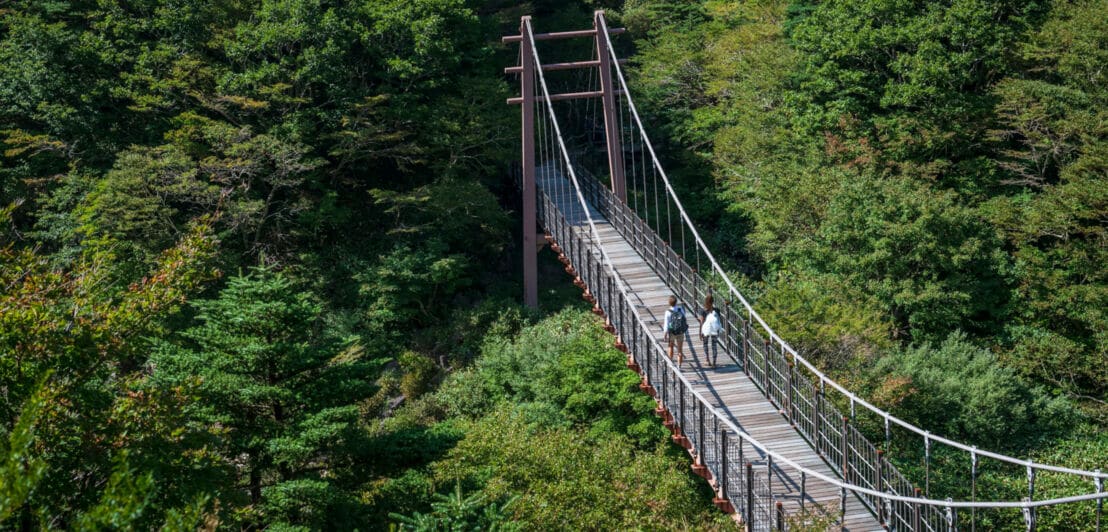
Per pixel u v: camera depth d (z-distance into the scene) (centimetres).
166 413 1368
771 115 3528
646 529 1741
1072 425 2553
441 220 3497
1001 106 3036
